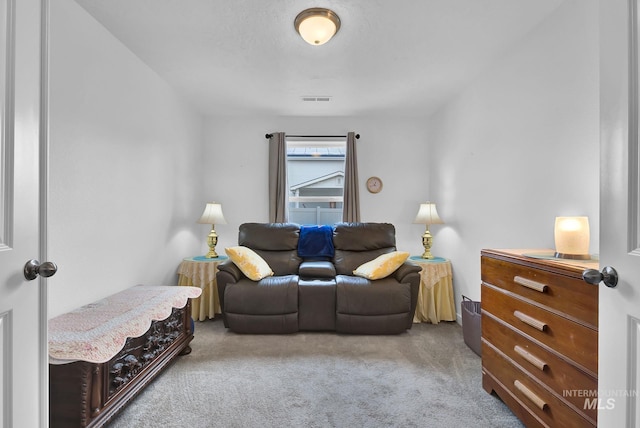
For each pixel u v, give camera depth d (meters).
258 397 1.73
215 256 3.34
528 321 1.41
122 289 2.24
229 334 2.71
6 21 0.80
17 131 0.82
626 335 0.80
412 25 1.98
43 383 0.90
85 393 1.30
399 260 2.88
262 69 2.62
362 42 2.19
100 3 1.78
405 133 3.90
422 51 2.30
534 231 1.98
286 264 3.19
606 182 0.87
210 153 3.86
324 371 2.04
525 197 2.06
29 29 0.86
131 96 2.33
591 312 1.11
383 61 2.46
